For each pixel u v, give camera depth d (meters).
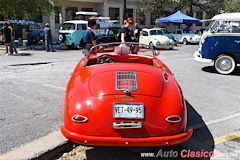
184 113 2.82
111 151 3.23
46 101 4.93
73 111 2.69
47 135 3.44
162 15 30.02
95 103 2.69
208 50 8.42
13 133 3.50
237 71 8.92
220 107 4.93
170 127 2.67
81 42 6.50
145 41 17.12
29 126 3.75
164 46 16.30
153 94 2.82
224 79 7.50
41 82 6.58
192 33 22.42
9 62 9.96
